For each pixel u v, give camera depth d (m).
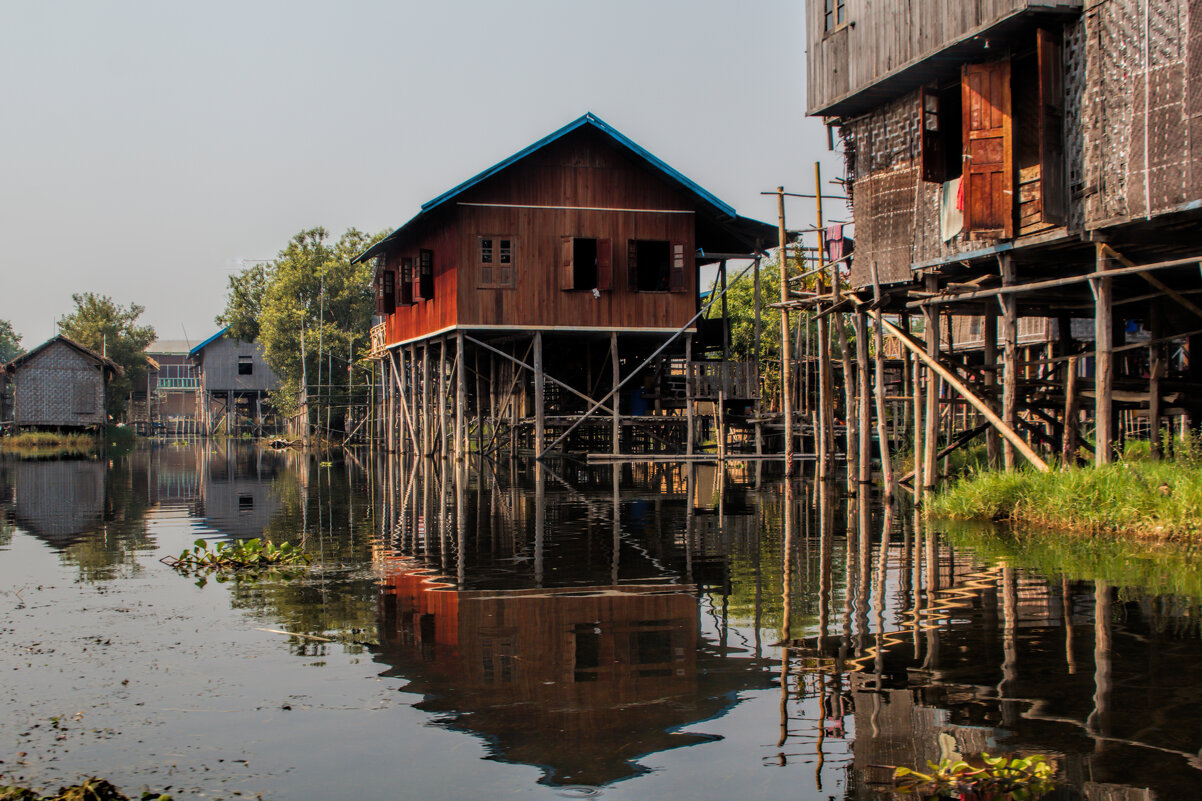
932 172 14.18
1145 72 11.15
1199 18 10.56
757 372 24.62
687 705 5.23
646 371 28.47
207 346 58.94
